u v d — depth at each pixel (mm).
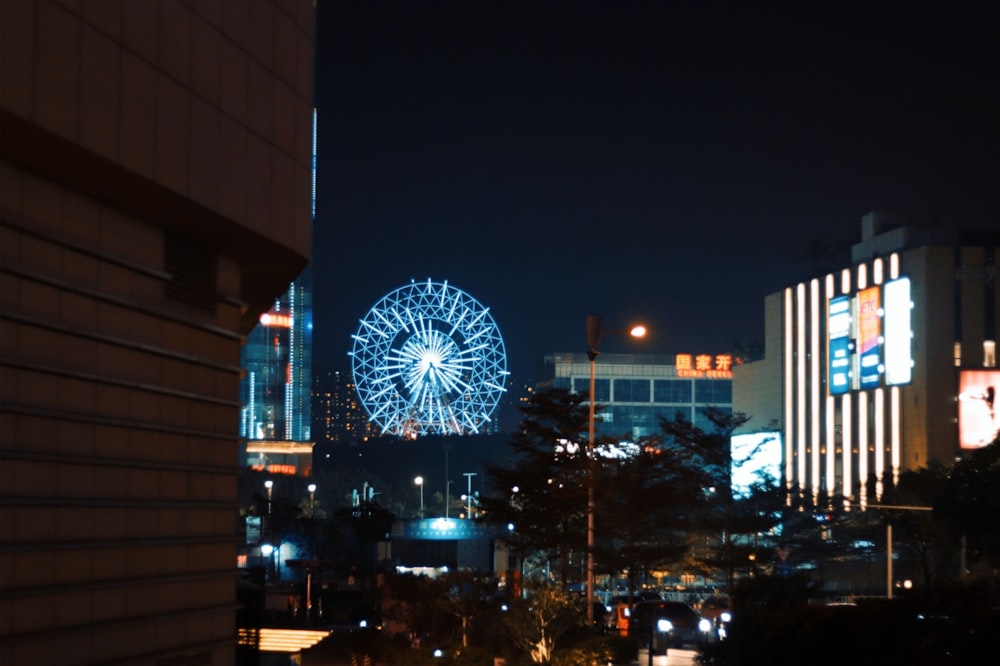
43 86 17438
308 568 99438
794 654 34531
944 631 32281
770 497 91688
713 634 53594
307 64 27266
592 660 44125
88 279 20625
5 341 18188
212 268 25656
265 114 24969
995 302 144125
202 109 22203
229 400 26047
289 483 178125
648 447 78500
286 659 62156
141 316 22375
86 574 20172
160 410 23031
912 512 91438
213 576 24891
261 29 24875
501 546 83750
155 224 23094
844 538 108125
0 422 18031
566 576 67562
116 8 19359
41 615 18891
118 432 21391
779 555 103062
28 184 19109
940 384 142750
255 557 124500
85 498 20203
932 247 144375
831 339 163875
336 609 90438
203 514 24750
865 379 154875
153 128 20375
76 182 20000
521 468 70375
